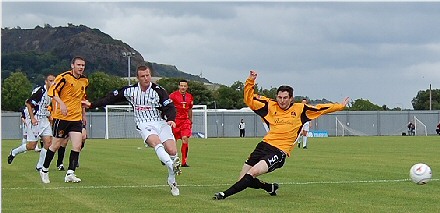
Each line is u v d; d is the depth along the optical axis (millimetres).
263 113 11438
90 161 21438
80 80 14141
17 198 11031
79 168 18203
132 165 19391
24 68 138750
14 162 21219
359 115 71000
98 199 10891
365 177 14922
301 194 11562
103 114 64062
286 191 12047
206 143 40625
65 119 13945
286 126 11234
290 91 11234
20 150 18562
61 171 17172
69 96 13945
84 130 16438
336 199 10820
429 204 10164
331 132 70375
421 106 111250
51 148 13930
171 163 11328
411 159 22109
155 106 12062
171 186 11516
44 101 16781
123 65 160000
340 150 29406
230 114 68562
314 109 11336
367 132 71125
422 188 12422
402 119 71750
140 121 12055
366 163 20031
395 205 10062
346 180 14172
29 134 18250
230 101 88500
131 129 60375
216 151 28891
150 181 14242
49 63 143125
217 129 68188
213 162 20766
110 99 12070
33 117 16641
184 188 12703
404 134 71500
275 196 11258
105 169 17797
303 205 10094
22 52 142500
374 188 12492
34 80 137125
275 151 11172
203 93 88000
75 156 14086
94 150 30156
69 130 14039
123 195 11492
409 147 32438
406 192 11773
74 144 14047
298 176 15203
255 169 10953
